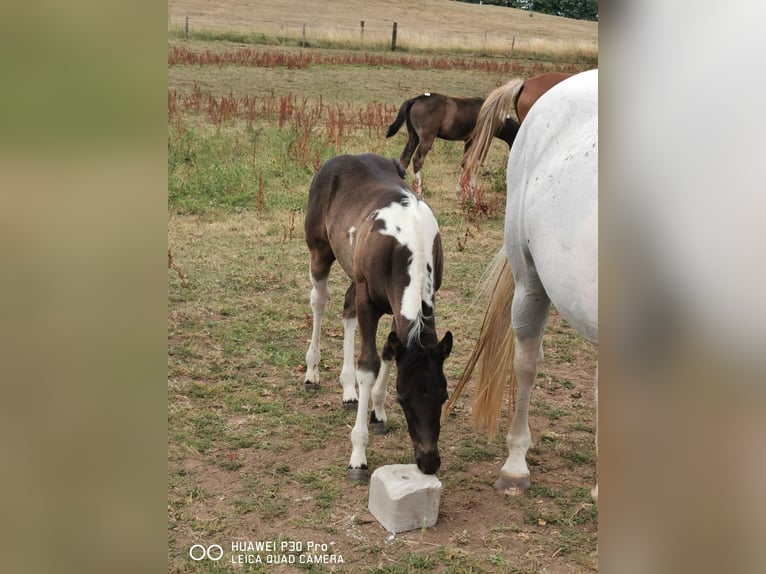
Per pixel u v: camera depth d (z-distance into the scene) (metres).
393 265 3.04
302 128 9.67
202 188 7.50
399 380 2.67
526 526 2.79
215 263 5.71
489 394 3.09
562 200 2.39
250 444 3.39
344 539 2.71
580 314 2.36
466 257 6.06
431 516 2.78
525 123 2.85
